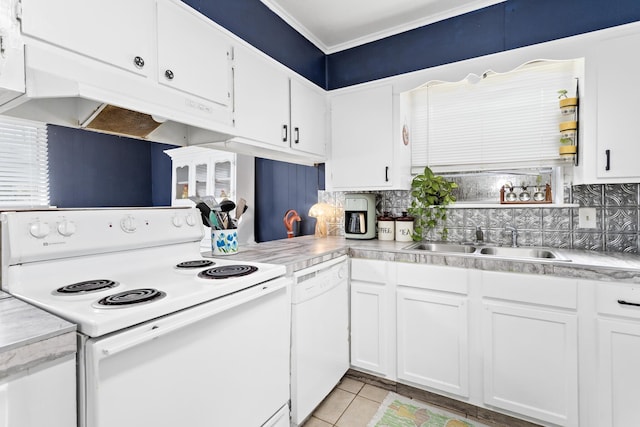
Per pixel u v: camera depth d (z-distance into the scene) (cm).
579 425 147
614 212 183
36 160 340
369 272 200
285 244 220
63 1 102
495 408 166
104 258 126
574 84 192
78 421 76
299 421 157
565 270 148
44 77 97
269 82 193
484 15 208
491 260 164
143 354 85
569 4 184
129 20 121
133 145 432
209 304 104
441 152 236
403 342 189
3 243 101
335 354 191
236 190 330
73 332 74
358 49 256
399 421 170
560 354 150
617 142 160
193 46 146
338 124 246
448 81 209
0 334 67
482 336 167
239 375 117
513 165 214
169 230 150
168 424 92
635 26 156
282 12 217
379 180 230
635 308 136
